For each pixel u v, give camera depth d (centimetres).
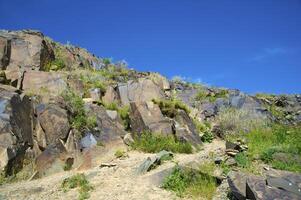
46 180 1225
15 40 2119
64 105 1581
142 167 1214
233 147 1292
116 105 1852
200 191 996
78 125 1536
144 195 1019
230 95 2430
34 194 1083
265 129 1850
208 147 1641
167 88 2434
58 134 1449
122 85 2047
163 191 1041
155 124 1630
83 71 2308
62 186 1135
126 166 1280
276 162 1131
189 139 1606
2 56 1973
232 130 1931
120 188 1082
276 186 879
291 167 1091
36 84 1803
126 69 2623
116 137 1566
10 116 1358
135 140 1581
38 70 2059
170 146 1507
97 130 1570
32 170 1311
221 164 1147
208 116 2189
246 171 1083
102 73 2356
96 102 1784
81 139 1499
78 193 1076
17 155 1296
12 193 1091
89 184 1133
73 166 1369
